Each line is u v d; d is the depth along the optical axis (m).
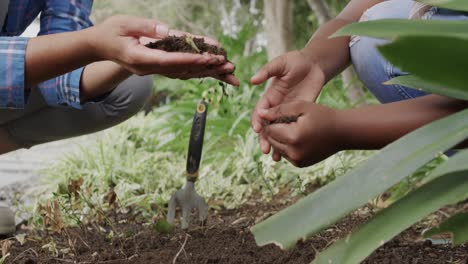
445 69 0.67
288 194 2.36
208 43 1.23
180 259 1.34
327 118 0.92
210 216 1.98
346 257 0.65
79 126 1.81
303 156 0.96
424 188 0.68
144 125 3.75
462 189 0.65
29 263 1.42
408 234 1.61
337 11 6.45
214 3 9.12
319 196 0.69
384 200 2.05
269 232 0.68
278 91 1.29
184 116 3.92
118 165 2.74
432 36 0.63
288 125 0.94
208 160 3.23
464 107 0.91
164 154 3.15
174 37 1.17
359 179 0.68
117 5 9.72
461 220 0.70
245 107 3.84
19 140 1.85
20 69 1.16
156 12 9.55
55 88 1.53
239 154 3.04
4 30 1.64
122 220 1.91
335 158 2.54
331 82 4.34
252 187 2.46
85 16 1.70
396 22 0.67
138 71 1.11
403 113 0.92
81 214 1.72
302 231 0.67
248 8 8.69
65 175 2.66
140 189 2.44
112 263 1.36
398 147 0.69
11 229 1.72
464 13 1.12
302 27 7.36
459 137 0.65
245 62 5.01
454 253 1.36
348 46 1.47
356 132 0.93
